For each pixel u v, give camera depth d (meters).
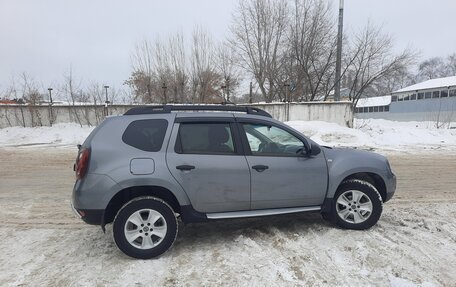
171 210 4.05
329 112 19.80
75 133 18.94
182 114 4.33
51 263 3.91
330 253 4.02
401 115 48.50
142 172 3.95
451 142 17.19
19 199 6.91
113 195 3.90
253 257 3.96
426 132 19.08
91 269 3.75
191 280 3.48
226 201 4.25
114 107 20.52
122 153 4.00
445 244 4.34
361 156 4.87
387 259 3.87
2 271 3.73
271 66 27.28
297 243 4.31
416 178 8.79
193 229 4.94
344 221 4.74
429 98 43.94
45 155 13.45
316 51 24.97
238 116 4.48
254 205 4.37
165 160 4.05
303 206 4.61
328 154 4.79
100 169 3.91
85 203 3.88
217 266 3.77
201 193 4.15
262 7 26.98
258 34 27.31
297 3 25.16
